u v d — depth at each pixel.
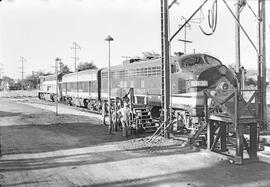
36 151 10.30
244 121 8.84
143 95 17.59
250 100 9.16
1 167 8.31
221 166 8.36
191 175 7.55
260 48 14.20
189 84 13.38
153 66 16.52
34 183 6.99
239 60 15.67
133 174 7.63
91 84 26.78
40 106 32.19
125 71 20.03
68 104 34.41
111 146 11.05
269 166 8.41
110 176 7.49
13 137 13.11
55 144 11.52
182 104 13.88
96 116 22.09
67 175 7.59
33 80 93.38
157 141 11.77
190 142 10.62
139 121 13.99
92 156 9.51
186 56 14.73
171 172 7.79
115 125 14.84
